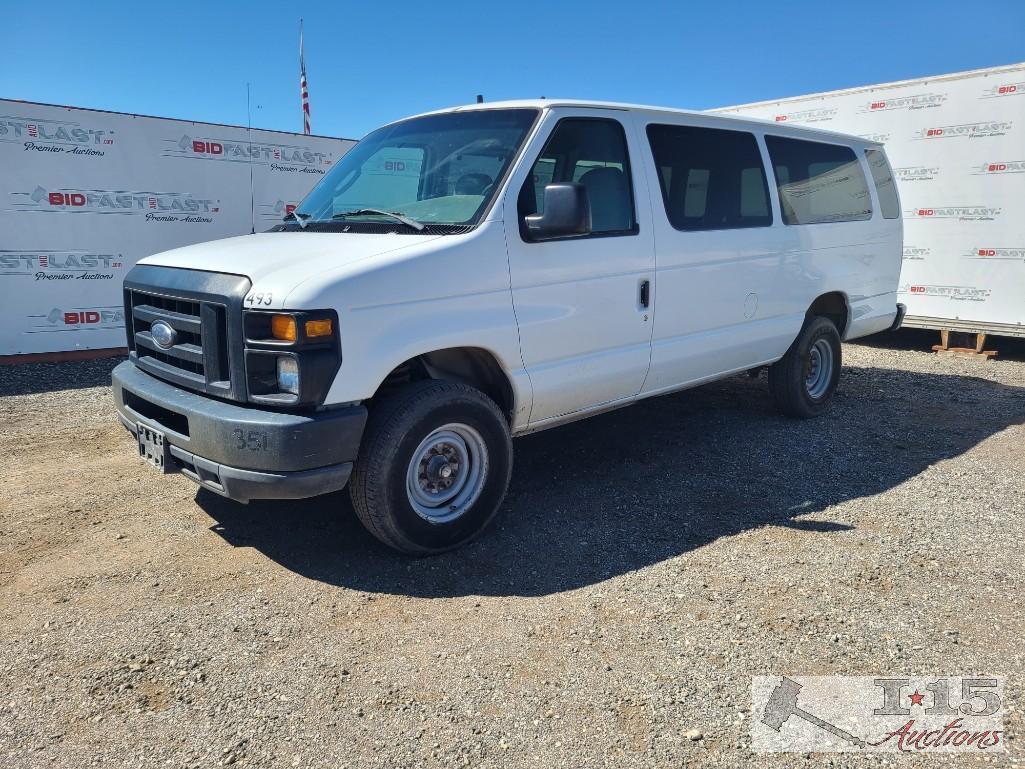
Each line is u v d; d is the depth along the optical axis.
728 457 5.50
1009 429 6.28
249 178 10.14
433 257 3.68
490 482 4.05
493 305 3.93
